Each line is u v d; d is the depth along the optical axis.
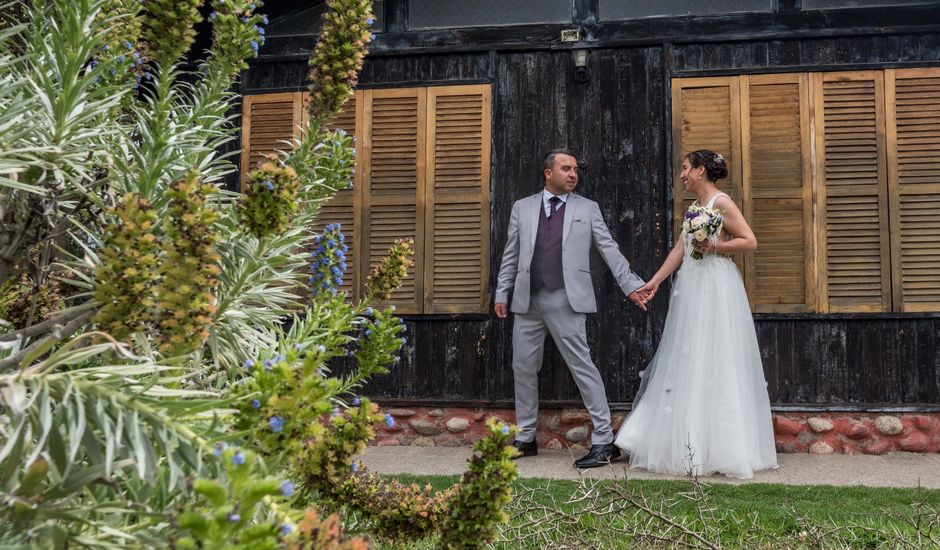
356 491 1.67
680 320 5.07
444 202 6.16
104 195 1.79
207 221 1.32
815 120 5.84
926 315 5.64
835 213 5.78
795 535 2.91
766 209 5.84
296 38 6.38
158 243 1.36
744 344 5.02
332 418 1.46
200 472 1.16
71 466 1.19
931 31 5.75
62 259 1.89
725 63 5.96
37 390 1.18
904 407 5.57
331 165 2.30
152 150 1.73
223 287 1.82
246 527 1.00
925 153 5.73
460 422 5.97
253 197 1.47
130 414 1.20
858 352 5.70
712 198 5.17
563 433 5.88
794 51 5.91
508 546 2.71
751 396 4.95
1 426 1.16
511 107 6.17
